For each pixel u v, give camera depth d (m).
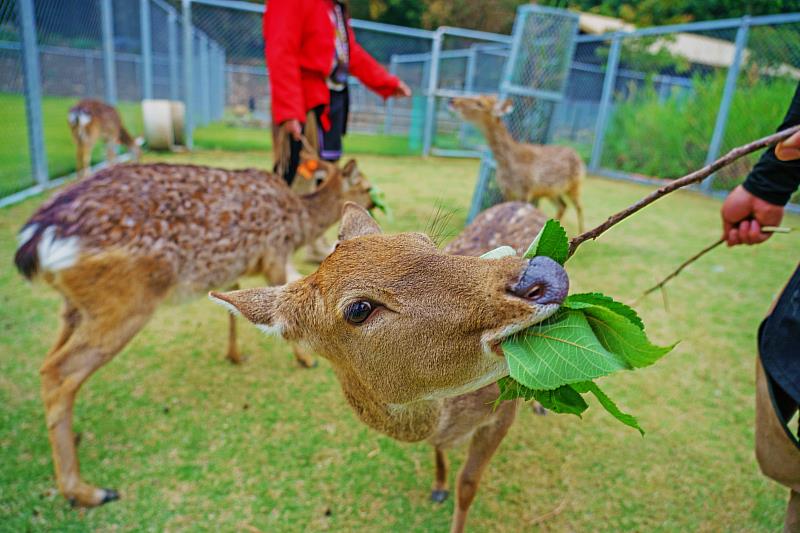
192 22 13.77
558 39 6.70
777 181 1.98
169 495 2.51
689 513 2.51
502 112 6.30
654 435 3.00
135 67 12.06
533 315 1.25
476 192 6.81
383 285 1.42
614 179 12.02
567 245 1.37
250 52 14.88
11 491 2.48
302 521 2.41
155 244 2.69
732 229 2.16
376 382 1.55
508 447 2.88
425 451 2.85
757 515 2.50
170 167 2.95
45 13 8.30
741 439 2.99
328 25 4.24
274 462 2.72
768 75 10.07
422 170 11.03
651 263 5.66
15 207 6.26
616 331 1.27
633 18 21.78
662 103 11.71
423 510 2.48
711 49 17.86
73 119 8.02
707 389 3.44
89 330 2.51
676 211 8.39
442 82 15.68
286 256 3.49
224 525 2.37
